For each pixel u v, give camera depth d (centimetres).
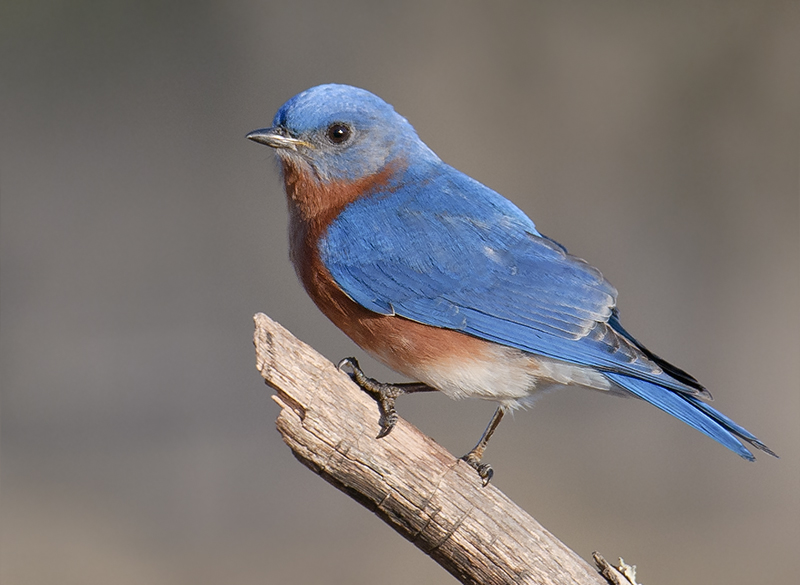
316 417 664
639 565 1275
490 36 1762
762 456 1495
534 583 674
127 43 1758
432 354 804
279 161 871
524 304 803
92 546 1307
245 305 1650
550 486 1408
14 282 1630
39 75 1739
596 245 1691
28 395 1538
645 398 780
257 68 1770
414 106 1750
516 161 1733
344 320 825
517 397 813
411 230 822
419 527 683
